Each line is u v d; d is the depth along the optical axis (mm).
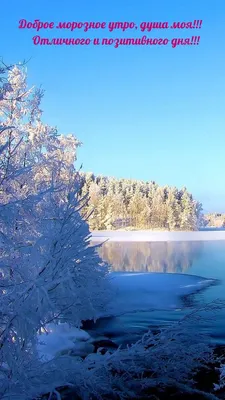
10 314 3178
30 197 3502
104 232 72938
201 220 104438
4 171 3660
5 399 3248
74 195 4090
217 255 28078
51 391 3510
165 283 13836
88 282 4266
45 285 3275
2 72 3453
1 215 3328
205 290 12883
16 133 8672
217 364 5637
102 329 8281
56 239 3799
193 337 4039
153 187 104125
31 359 3553
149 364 3992
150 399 3990
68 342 7000
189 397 4258
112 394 3955
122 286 12875
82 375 3693
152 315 9477
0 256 3467
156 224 87375
